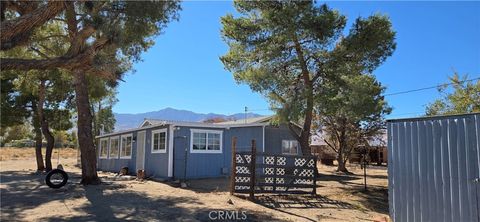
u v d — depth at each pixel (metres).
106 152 29.42
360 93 17.34
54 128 27.69
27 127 31.19
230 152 21.45
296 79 18.50
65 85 24.02
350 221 10.21
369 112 18.50
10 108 25.88
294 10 16.14
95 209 10.59
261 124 22.12
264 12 16.92
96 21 8.53
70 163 38.03
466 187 7.34
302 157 14.19
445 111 22.52
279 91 18.12
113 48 9.71
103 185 16.19
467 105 20.16
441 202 7.68
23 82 24.25
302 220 10.02
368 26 16.64
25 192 13.92
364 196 14.27
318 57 17.80
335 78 17.42
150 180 19.47
